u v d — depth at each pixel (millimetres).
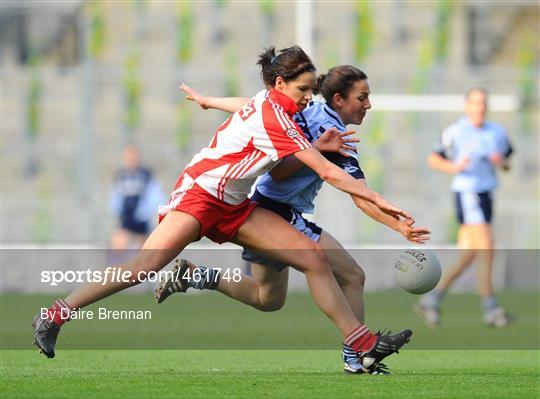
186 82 66375
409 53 72312
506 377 23438
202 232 22641
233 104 25281
